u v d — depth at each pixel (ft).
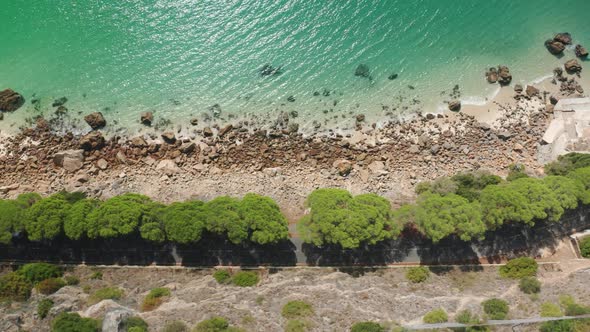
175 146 259.39
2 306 202.69
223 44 287.89
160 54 284.00
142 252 225.76
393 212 224.53
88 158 253.65
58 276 217.97
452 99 277.64
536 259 233.35
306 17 294.66
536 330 190.29
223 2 295.48
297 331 186.39
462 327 189.98
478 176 245.45
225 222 211.41
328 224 208.95
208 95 275.39
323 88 279.49
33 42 283.38
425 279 220.43
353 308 201.46
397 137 264.72
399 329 188.14
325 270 225.15
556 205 220.43
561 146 262.26
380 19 295.07
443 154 261.44
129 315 191.21
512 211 218.18
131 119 266.77
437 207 217.97
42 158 252.21
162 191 244.83
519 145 263.90
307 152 259.19
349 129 266.98
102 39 285.84
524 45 293.64
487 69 286.87
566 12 300.20
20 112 265.13
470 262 230.89
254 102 274.16
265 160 256.73
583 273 217.97
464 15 297.12
